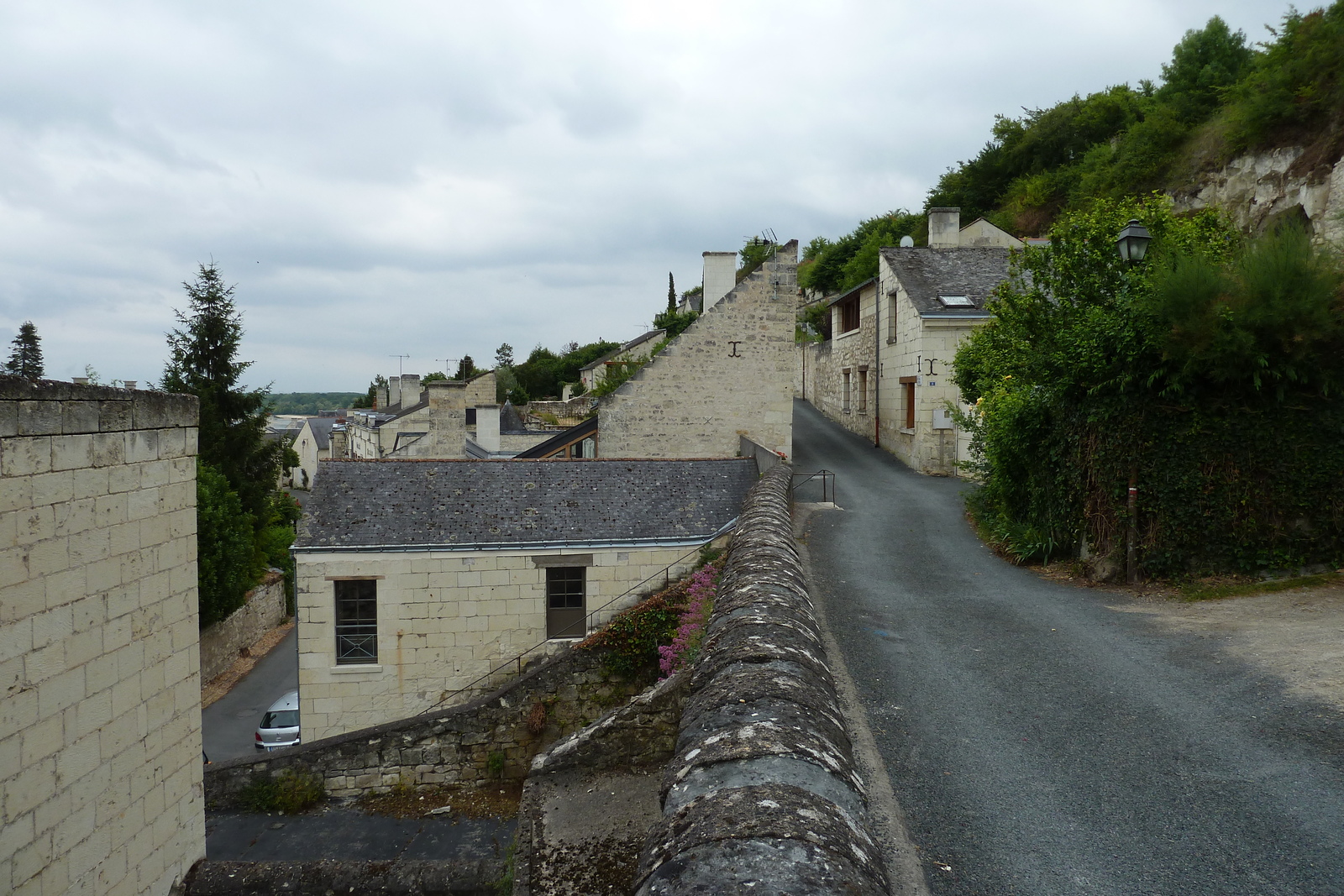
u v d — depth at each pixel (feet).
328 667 42.45
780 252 69.15
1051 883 11.07
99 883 18.98
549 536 44.50
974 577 32.50
